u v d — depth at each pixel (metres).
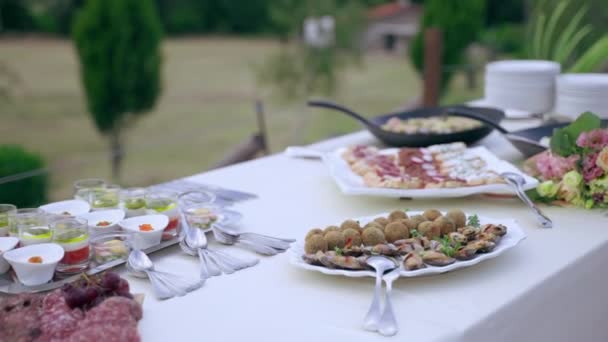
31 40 13.08
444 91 5.18
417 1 12.06
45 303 0.88
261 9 13.89
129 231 1.10
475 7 5.01
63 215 1.11
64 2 13.24
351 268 0.98
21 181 3.42
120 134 5.43
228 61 11.84
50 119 8.25
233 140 7.23
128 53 5.10
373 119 1.87
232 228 1.23
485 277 1.01
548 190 1.32
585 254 1.10
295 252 1.04
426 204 1.35
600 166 1.28
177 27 13.98
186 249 1.11
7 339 0.83
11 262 0.97
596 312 1.17
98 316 0.83
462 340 0.86
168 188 1.46
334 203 1.37
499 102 2.06
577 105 1.84
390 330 0.85
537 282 1.00
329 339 0.85
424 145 1.66
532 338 1.00
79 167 6.20
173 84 10.27
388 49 11.92
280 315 0.91
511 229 1.10
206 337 0.86
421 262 0.97
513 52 9.16
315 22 6.07
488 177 1.35
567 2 2.72
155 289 0.98
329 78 6.17
